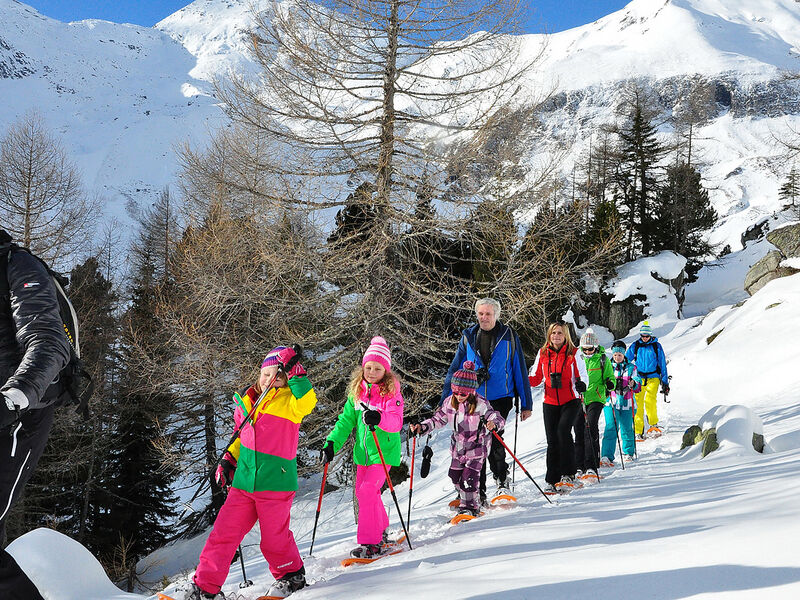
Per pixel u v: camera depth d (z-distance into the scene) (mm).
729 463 6918
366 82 12234
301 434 13250
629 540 3314
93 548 20469
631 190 38094
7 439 2582
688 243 40094
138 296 25000
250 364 12414
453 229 11742
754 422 8492
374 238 11656
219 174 12273
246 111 11414
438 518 5891
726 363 14438
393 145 11562
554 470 6684
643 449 10008
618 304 27375
